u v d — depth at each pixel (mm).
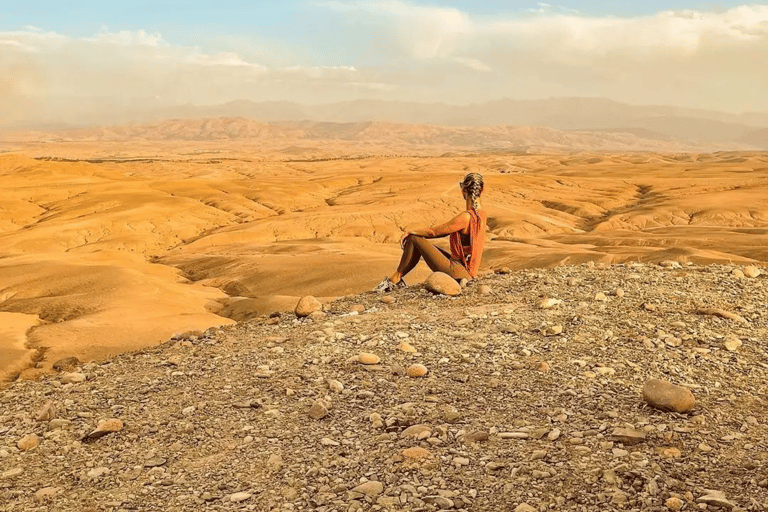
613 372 8578
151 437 7617
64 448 7473
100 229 111000
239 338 11969
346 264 56938
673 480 5707
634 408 7430
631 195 168500
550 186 175750
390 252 73375
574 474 5922
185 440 7457
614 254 61219
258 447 7137
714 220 129250
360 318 12055
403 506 5629
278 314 14141
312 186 180125
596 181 189125
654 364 8820
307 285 51219
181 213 126188
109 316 22938
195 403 8594
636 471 5832
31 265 49594
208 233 117250
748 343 9539
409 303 13016
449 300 12930
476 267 13961
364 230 118438
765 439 6484
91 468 6902
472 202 13945
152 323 21094
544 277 14305
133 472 6719
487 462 6305
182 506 5918
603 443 6496
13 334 19750
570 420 7199
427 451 6551
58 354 17078
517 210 139000
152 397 8992
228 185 171000
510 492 5719
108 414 8461
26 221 123312
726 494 5434
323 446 7031
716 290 12516
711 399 7621
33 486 6547
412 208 135500
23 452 7449
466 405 7832
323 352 10227
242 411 8211
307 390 8711
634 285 13109
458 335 10555
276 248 81000
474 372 8938
